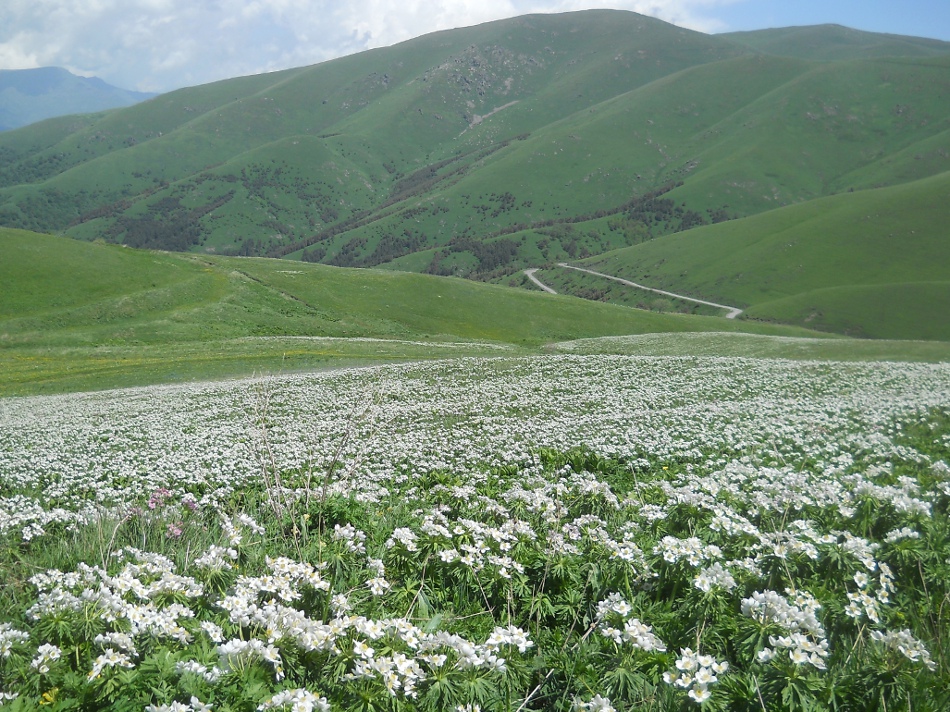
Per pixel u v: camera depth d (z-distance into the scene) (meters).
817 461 14.78
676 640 5.65
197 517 10.66
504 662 5.15
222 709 4.30
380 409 28.92
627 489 13.93
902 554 6.95
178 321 72.00
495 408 28.47
